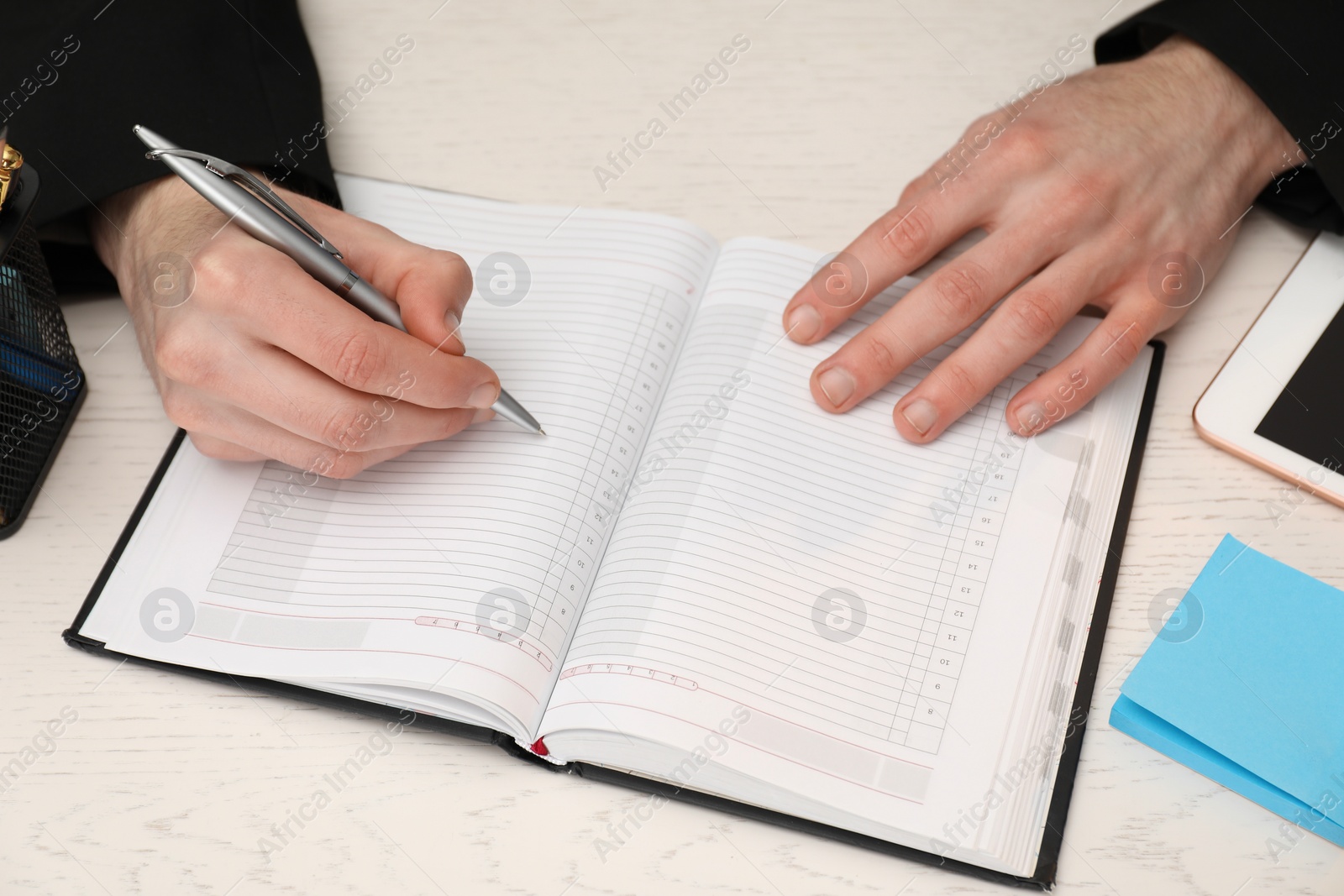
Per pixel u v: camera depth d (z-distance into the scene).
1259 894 0.57
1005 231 0.77
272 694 0.66
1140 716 0.61
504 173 0.92
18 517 0.73
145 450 0.77
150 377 0.77
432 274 0.70
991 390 0.75
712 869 0.59
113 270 0.81
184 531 0.71
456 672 0.62
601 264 0.82
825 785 0.59
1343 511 0.71
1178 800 0.60
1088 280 0.75
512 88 0.99
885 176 0.91
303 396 0.66
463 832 0.61
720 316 0.79
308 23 1.04
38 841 0.60
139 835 0.61
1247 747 0.59
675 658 0.62
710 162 0.92
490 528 0.69
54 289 0.79
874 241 0.78
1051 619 0.65
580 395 0.75
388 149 0.94
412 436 0.69
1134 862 0.58
